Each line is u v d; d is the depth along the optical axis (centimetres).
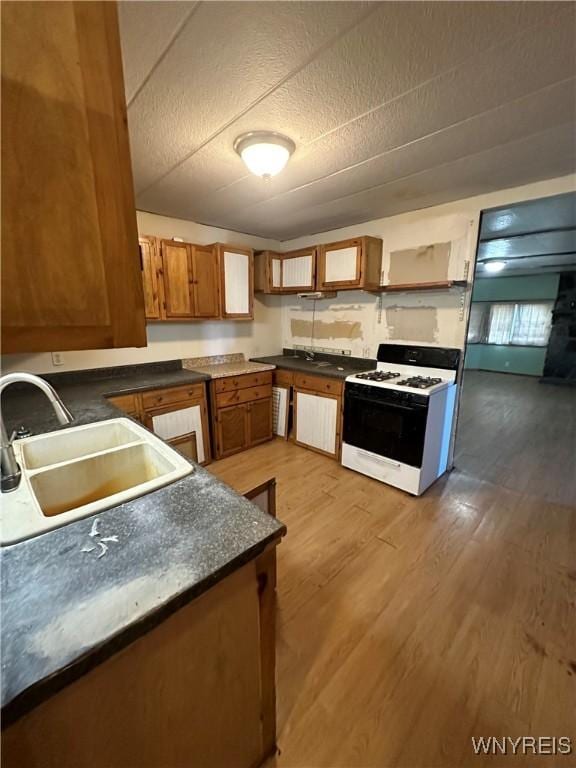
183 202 257
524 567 179
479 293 819
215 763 84
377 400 260
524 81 123
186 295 288
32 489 98
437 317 279
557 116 146
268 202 257
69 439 147
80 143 57
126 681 62
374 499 246
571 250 457
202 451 298
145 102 134
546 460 313
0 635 53
